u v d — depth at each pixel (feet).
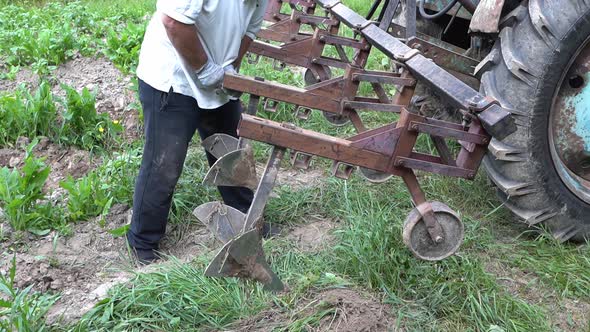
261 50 14.14
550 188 12.07
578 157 12.87
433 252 9.73
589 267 11.80
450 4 13.96
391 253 11.18
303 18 16.30
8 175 13.29
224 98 11.43
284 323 9.91
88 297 10.98
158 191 11.64
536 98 11.57
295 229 13.16
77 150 16.62
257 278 9.61
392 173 9.59
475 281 10.95
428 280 10.93
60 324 10.16
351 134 17.08
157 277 10.89
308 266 11.48
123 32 22.91
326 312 9.88
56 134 16.70
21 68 21.38
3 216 13.35
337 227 13.04
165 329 9.98
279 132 9.04
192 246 12.71
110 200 13.10
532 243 12.42
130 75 20.63
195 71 10.70
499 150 11.81
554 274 11.59
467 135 9.31
